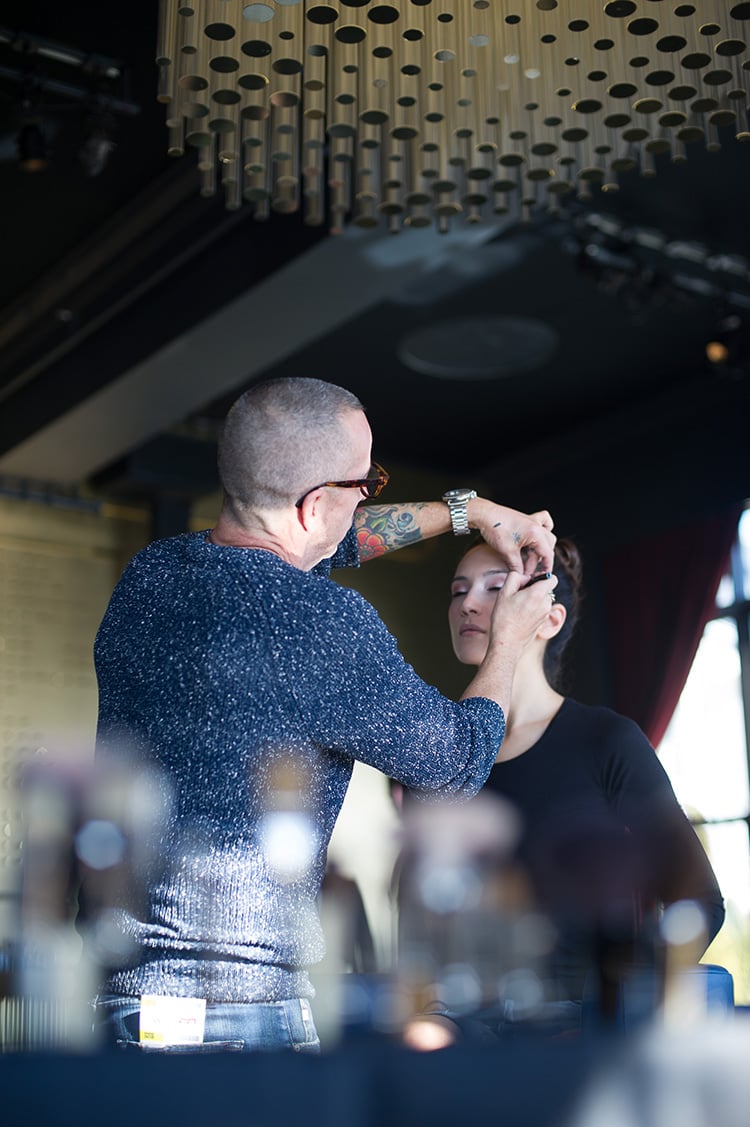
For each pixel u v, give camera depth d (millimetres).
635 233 6559
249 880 1326
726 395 8500
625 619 9055
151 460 8383
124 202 5820
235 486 1555
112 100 4863
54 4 4594
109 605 1524
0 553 8383
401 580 9664
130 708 1416
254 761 1366
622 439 9203
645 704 8781
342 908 1375
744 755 8148
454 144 2898
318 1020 1088
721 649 8453
